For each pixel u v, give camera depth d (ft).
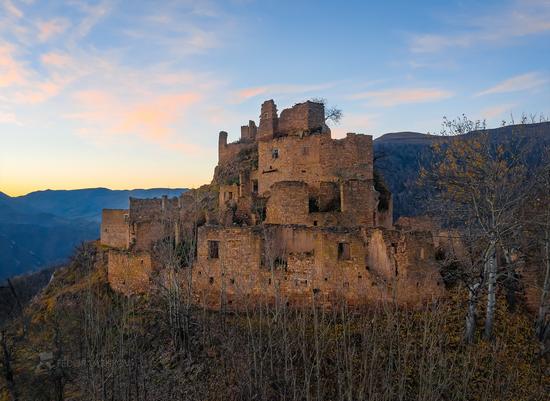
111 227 200.23
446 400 83.05
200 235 120.88
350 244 107.55
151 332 110.63
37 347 114.83
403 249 106.63
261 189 188.03
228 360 94.63
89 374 99.04
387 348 91.61
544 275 116.47
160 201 193.26
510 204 105.40
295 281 110.52
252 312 111.14
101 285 141.90
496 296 115.34
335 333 95.96
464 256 122.21
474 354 90.53
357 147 170.19
